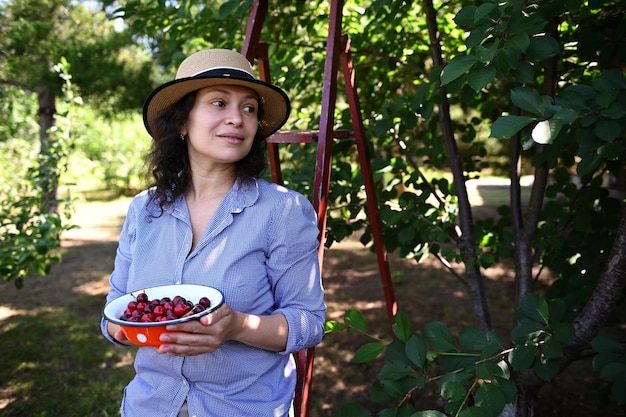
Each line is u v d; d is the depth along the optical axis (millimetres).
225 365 1318
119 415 3174
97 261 6684
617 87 1486
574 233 2523
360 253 6742
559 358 1838
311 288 1381
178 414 1342
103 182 13375
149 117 1416
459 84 1989
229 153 1339
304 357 1618
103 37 7617
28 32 6926
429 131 2945
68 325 4555
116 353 4008
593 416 2926
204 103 1347
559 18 2217
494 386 1717
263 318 1285
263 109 1472
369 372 3611
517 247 2668
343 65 2199
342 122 2928
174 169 1410
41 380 3596
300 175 2656
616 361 1673
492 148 10016
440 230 2539
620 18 2184
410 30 3223
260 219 1341
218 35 3166
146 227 1413
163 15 3158
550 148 2207
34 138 8578
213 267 1319
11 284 5742
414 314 4574
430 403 3146
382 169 2594
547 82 2266
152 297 1285
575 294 2289
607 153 1554
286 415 1401
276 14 3016
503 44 1583
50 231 3885
